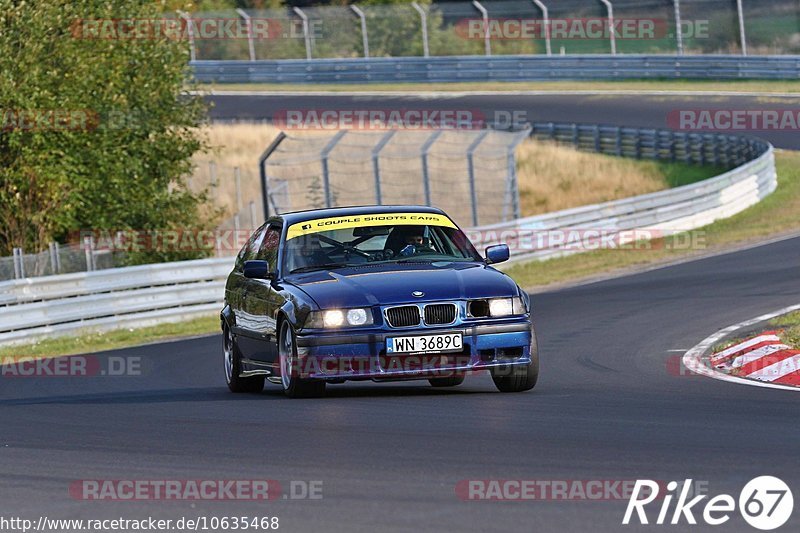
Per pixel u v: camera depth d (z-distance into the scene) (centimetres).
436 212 3816
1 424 3303
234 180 13012
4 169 8206
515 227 8656
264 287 3688
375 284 3356
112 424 3173
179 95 9369
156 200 8869
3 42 8031
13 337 6512
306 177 12362
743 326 4916
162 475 2352
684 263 8025
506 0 18088
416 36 18650
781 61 15412
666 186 12812
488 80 17350
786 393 3247
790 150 12925
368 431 2764
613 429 2666
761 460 2234
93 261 7462
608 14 16975
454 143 12675
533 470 2219
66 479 2372
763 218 9875
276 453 2530
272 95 17400
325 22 18688
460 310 3303
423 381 4091
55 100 8094
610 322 5506
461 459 2361
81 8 8475
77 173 8338
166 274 7344
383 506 1977
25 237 8600
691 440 2481
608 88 16350
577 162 13575
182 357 5450
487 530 1800
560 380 3819
